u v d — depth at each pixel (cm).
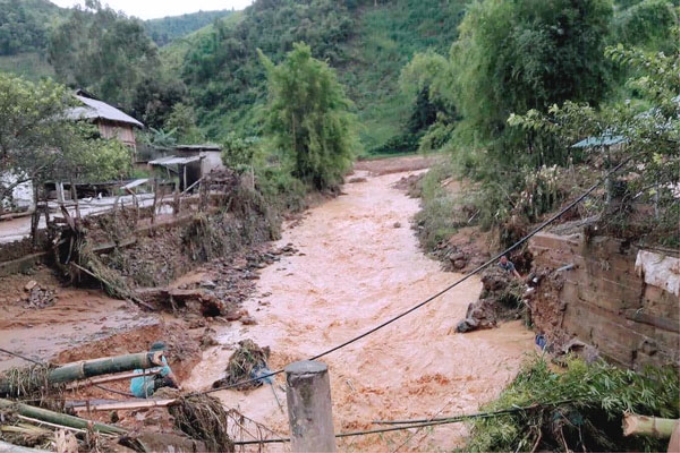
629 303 734
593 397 575
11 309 1088
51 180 1280
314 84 3170
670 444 486
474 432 654
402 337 1160
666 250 657
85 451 372
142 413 523
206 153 2848
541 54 1422
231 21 7975
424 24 6812
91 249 1289
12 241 1206
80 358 884
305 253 2016
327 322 1292
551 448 584
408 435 725
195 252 1736
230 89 5847
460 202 1870
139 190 2420
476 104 1641
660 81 619
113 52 4478
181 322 1238
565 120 780
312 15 7025
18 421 403
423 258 1800
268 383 951
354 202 3053
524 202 1334
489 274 1256
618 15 1506
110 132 2727
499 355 988
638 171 687
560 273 930
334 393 907
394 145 4991
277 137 3170
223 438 564
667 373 592
